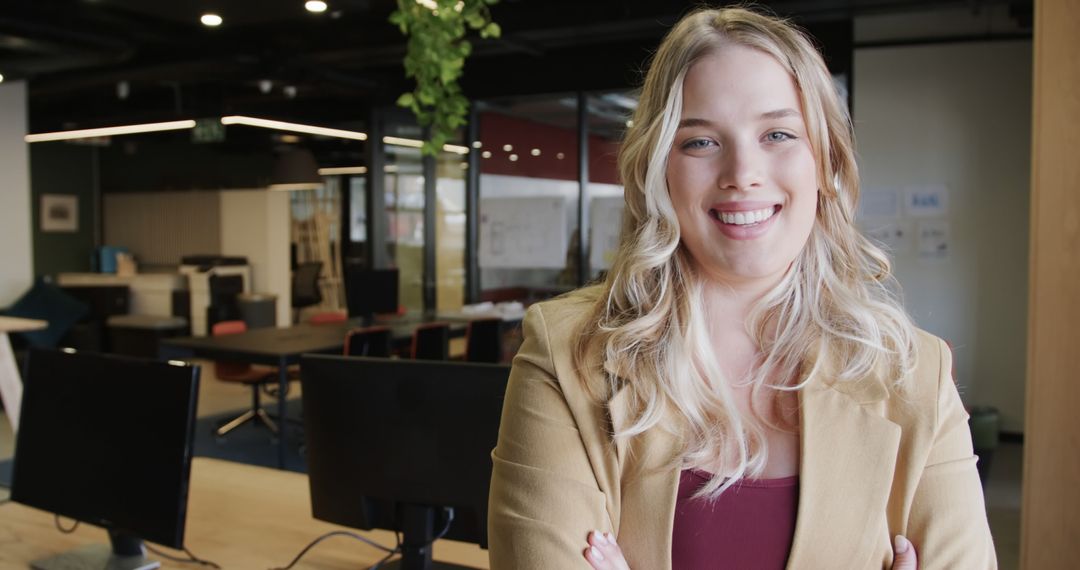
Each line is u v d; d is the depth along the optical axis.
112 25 6.66
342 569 2.00
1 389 4.62
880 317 1.12
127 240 14.38
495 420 1.77
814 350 1.08
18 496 2.19
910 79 6.64
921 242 6.70
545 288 8.24
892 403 1.08
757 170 1.01
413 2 4.02
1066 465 2.68
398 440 1.85
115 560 2.06
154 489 1.90
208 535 2.23
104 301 11.18
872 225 6.80
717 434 1.06
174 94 10.23
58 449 2.11
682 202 1.05
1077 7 2.62
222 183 13.72
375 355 5.58
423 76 4.29
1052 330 2.70
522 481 1.10
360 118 9.86
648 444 1.07
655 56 1.11
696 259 1.11
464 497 1.80
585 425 1.10
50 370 2.16
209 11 6.01
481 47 7.18
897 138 6.70
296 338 6.00
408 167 8.90
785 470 1.06
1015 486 5.38
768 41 1.02
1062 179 2.66
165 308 11.52
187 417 1.86
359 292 7.40
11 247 8.96
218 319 11.10
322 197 14.55
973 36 6.47
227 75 7.45
